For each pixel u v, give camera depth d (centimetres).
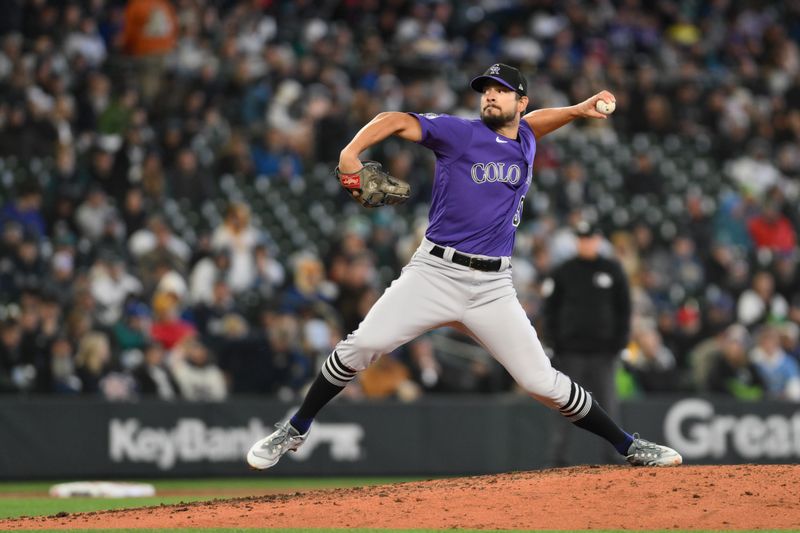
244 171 5597
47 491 3628
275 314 4572
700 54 7719
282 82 5950
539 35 7394
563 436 3441
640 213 6325
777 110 7181
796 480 2070
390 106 6191
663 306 5541
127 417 4119
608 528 1869
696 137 7025
